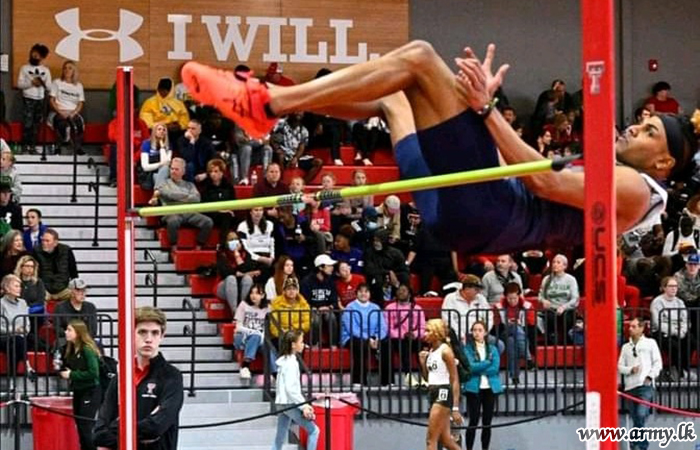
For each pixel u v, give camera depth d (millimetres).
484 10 30156
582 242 8414
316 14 29328
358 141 26766
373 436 20828
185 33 28609
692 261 22484
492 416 20469
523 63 30266
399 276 22609
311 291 21797
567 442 21297
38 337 20312
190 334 21609
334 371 21734
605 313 6863
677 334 21672
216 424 17906
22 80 26266
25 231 22688
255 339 21109
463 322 21359
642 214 8297
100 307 22641
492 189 8133
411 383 20688
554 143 27219
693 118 8625
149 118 25719
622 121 30453
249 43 28938
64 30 28031
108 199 24859
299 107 7793
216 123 26000
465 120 7855
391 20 29672
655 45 30750
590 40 6875
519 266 23938
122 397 10320
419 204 8547
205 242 23438
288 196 8852
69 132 26203
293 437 20156
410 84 7848
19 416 18844
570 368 22188
